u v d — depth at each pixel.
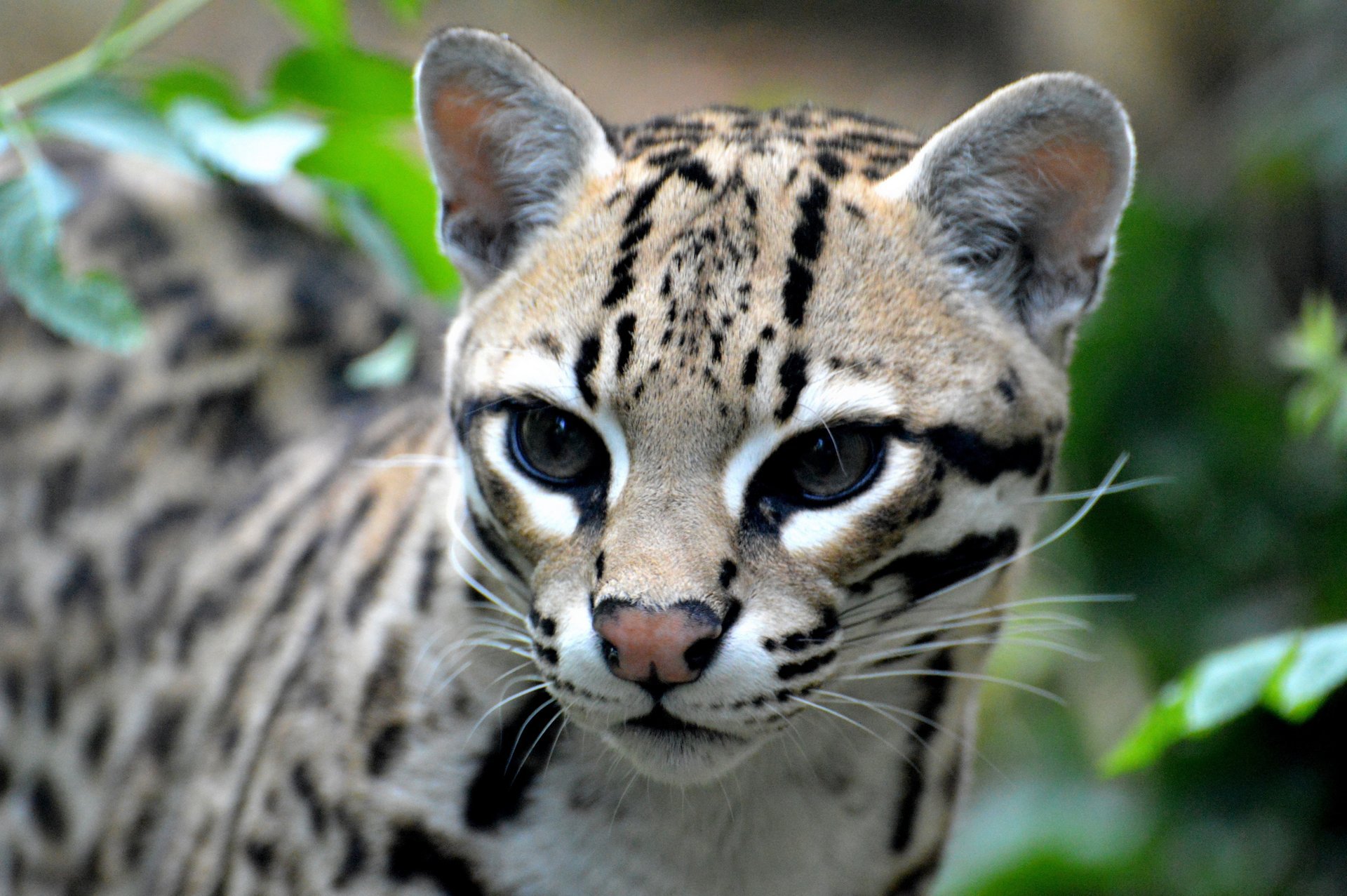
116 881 7.23
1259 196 10.68
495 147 5.75
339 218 8.41
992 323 5.40
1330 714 9.88
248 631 6.95
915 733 5.87
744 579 4.95
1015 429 5.34
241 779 6.31
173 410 7.86
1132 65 12.83
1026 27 15.83
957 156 5.36
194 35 17.59
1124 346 10.60
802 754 5.69
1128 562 10.67
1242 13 12.23
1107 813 10.70
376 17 18.94
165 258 8.24
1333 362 6.98
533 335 5.22
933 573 5.30
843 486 5.07
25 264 6.77
